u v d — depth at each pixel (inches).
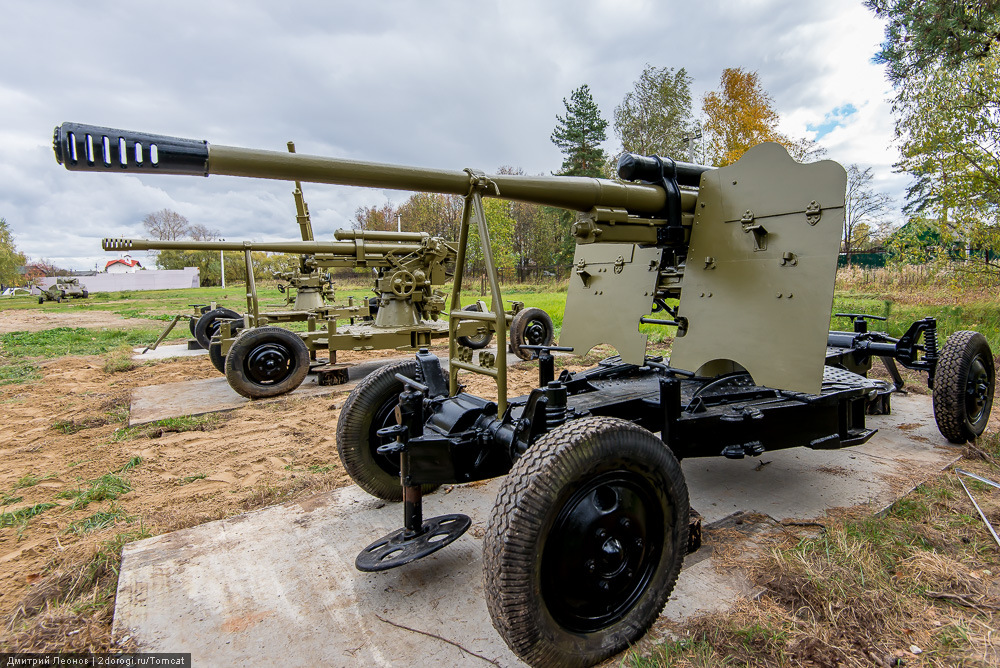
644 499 79.3
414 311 313.6
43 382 303.0
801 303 99.0
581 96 1103.0
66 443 187.2
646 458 75.7
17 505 136.0
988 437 159.3
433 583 92.4
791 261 101.2
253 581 93.4
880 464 140.9
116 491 139.2
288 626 81.4
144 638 78.8
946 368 147.0
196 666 73.3
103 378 309.9
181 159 67.8
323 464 157.6
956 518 111.4
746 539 104.3
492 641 77.6
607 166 1165.7
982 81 323.0
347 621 82.4
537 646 67.1
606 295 139.1
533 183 97.0
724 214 114.2
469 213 100.1
